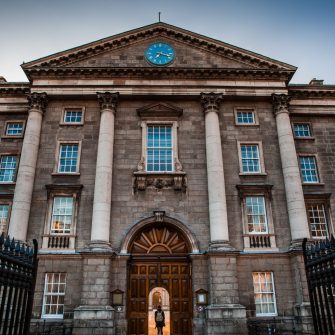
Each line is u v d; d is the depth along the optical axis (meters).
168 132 23.59
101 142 22.20
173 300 19.84
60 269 19.67
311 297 7.34
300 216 20.70
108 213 20.58
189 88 24.06
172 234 21.30
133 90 23.89
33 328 18.14
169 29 25.61
